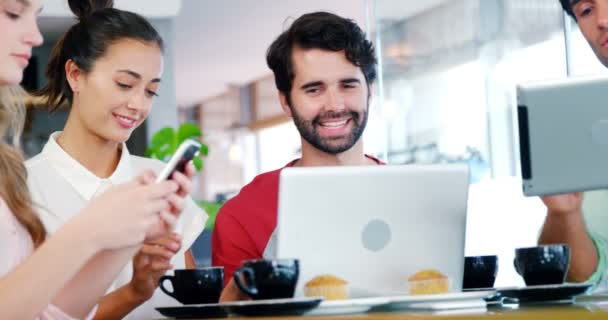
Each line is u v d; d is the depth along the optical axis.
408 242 1.91
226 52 11.88
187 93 14.94
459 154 5.79
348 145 2.66
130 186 1.57
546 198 2.16
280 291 1.80
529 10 5.50
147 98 2.67
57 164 2.67
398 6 5.82
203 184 15.69
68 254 1.52
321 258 1.87
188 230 2.79
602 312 1.55
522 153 1.78
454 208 1.93
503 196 4.69
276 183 2.78
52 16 7.73
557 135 1.76
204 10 9.59
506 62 5.61
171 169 1.58
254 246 2.74
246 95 14.37
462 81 5.78
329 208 1.86
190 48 11.52
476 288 2.09
